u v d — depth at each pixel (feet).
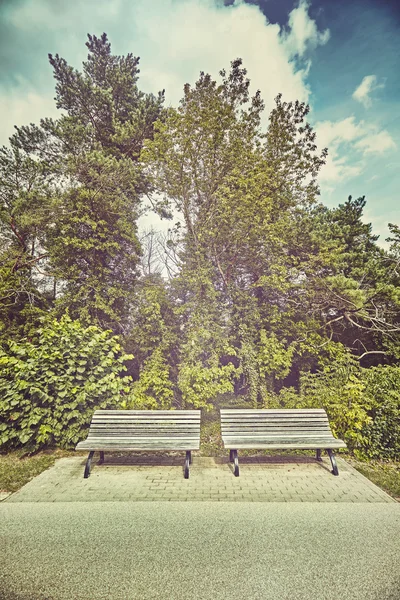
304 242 33.14
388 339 29.27
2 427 17.57
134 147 41.75
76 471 15.92
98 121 42.50
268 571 8.65
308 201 36.83
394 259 31.73
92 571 8.63
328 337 31.07
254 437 16.15
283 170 34.32
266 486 14.33
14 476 15.21
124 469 16.30
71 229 33.45
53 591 7.93
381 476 15.52
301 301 31.94
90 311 34.88
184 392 25.26
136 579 8.35
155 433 16.05
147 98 41.57
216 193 28.58
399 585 8.13
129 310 37.88
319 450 17.79
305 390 22.88
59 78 40.06
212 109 30.83
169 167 31.01
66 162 35.09
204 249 30.63
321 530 10.68
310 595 7.79
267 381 28.09
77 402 18.76
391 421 17.95
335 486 14.34
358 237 38.96
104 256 37.58
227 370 25.96
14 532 10.50
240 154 30.22
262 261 31.94
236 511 12.01
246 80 32.94
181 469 16.39
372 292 29.58
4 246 38.06
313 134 35.19
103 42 43.96
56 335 20.06
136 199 40.75
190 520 11.34
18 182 38.93
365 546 9.77
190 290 31.83
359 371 24.02
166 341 29.50
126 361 35.91
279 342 28.50
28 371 18.58
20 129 38.06
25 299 36.60
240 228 28.71
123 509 12.14
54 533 10.44
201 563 8.98
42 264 40.09
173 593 7.88
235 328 30.17
